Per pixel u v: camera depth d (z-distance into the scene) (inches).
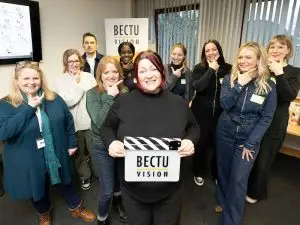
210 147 97.6
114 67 62.2
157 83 46.0
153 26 169.3
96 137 62.4
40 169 63.7
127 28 147.6
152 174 45.9
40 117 61.5
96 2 157.5
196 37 144.7
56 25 136.6
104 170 64.4
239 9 120.3
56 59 140.3
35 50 124.3
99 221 72.3
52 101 65.2
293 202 89.8
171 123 45.9
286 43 70.6
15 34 112.7
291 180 105.8
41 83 62.8
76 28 148.8
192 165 108.0
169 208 48.9
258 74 62.1
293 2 104.4
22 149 60.6
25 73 57.3
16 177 62.4
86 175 94.5
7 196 91.9
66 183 70.2
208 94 87.5
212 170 97.4
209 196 91.5
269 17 112.4
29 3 116.5
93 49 118.7
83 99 86.5
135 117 46.0
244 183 66.8
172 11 154.3
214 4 131.1
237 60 65.1
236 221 69.2
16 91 59.5
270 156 80.0
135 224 50.1
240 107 64.5
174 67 97.3
